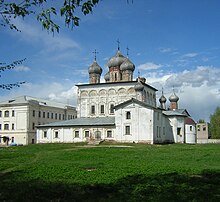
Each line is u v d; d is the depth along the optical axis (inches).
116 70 3479.3
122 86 3245.6
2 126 4227.4
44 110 4456.2
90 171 886.4
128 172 858.1
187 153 1619.1
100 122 3065.9
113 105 3253.0
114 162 1160.2
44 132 3223.4
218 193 602.2
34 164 1111.0
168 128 3297.2
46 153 1740.9
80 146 2519.7
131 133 2871.6
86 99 3356.3
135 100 2876.5
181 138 3341.5
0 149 2229.3
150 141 2797.7
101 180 733.9
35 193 610.9
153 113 2837.1
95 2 413.1
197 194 593.0
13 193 613.0
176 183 697.0
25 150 2092.8
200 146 2454.5
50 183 704.4
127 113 2910.9
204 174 834.8
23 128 4089.6
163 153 1632.6
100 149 1998.0
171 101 4060.0
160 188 642.8
